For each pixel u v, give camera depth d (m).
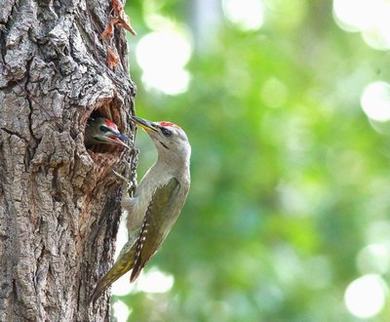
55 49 10.45
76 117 10.34
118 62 11.35
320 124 21.75
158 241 12.10
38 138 10.32
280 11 24.92
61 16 10.78
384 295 21.08
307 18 24.91
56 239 10.52
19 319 10.30
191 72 18.33
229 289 17.17
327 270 19.94
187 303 16.88
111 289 11.60
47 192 10.43
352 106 23.08
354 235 20.34
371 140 22.62
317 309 18.61
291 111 21.08
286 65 21.89
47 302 10.45
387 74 24.39
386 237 21.25
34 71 10.34
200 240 17.14
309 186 20.95
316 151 21.06
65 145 10.30
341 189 21.11
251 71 20.11
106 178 10.93
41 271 10.42
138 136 16.33
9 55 10.35
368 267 21.05
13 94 10.28
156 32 17.22
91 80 10.47
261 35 22.83
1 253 10.30
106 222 11.19
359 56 24.91
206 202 17.17
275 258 18.20
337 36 24.98
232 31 21.75
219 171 17.41
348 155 22.30
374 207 21.53
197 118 17.59
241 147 17.89
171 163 12.31
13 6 10.54
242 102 18.52
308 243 19.48
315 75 24.08
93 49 11.07
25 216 10.34
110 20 11.31
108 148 11.09
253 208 17.59
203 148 17.30
